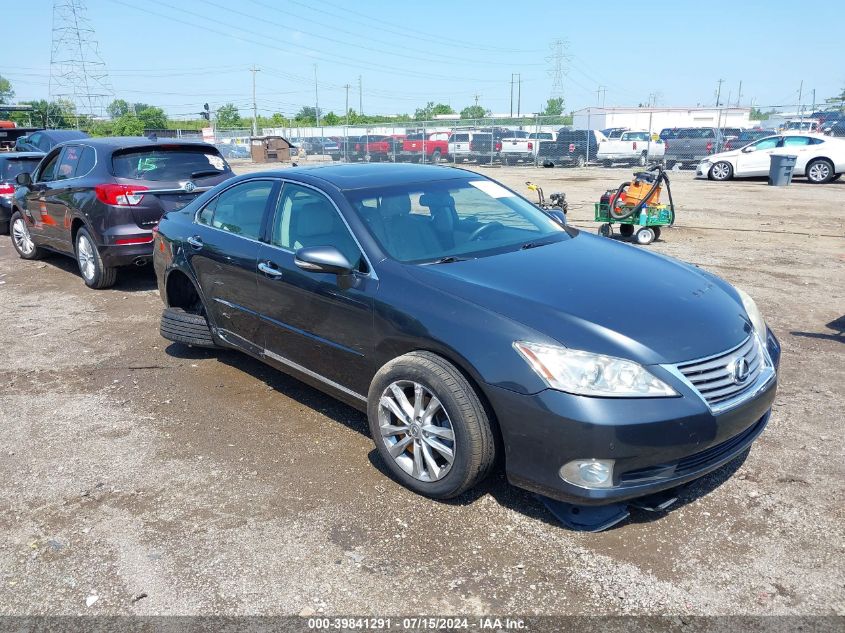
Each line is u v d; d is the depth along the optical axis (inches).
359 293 149.3
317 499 141.6
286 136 1825.8
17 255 416.2
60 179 334.0
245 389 199.5
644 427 116.7
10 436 173.5
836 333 237.5
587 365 119.0
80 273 359.9
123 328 260.4
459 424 129.2
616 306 131.6
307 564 121.6
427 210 170.7
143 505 141.2
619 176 1015.6
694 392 120.7
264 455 160.6
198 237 202.4
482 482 146.5
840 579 114.3
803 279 317.4
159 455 161.8
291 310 168.6
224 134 2078.0
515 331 125.5
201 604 112.5
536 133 1334.9
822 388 189.9
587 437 117.2
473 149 1391.5
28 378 212.8
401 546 125.8
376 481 148.0
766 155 869.2
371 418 147.9
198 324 210.1
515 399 122.3
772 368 138.9
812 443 158.9
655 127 1664.6
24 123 2352.4
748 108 1248.2
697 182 874.8
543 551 123.4
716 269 340.2
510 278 142.8
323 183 172.1
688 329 127.7
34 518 137.7
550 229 183.0
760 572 116.6
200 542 128.4
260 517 135.9
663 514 133.7
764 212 560.1
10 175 483.5
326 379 165.0
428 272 145.3
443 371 131.5
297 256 150.6
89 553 126.3
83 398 196.2
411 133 1475.1
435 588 114.9
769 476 145.6
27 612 111.8
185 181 311.1
